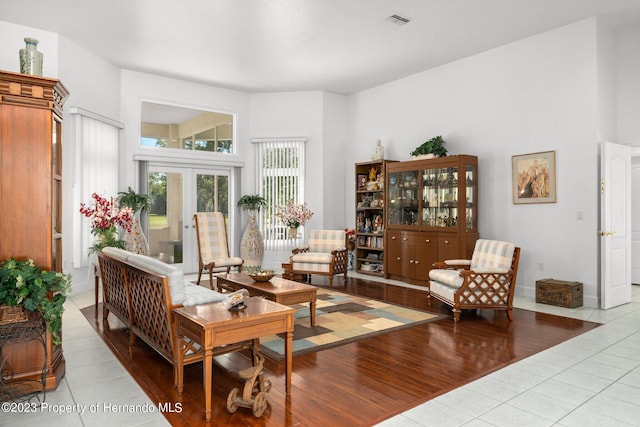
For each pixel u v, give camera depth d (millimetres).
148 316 3318
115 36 5742
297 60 6668
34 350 2809
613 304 5250
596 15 5145
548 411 2537
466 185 6164
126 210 4953
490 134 6270
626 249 5465
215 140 8320
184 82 7777
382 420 2430
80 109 5930
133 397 2732
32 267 2639
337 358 3465
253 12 5012
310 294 4336
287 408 2586
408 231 6941
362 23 5312
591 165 5230
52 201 2865
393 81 7781
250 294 4465
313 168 8453
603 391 2826
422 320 4652
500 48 6125
